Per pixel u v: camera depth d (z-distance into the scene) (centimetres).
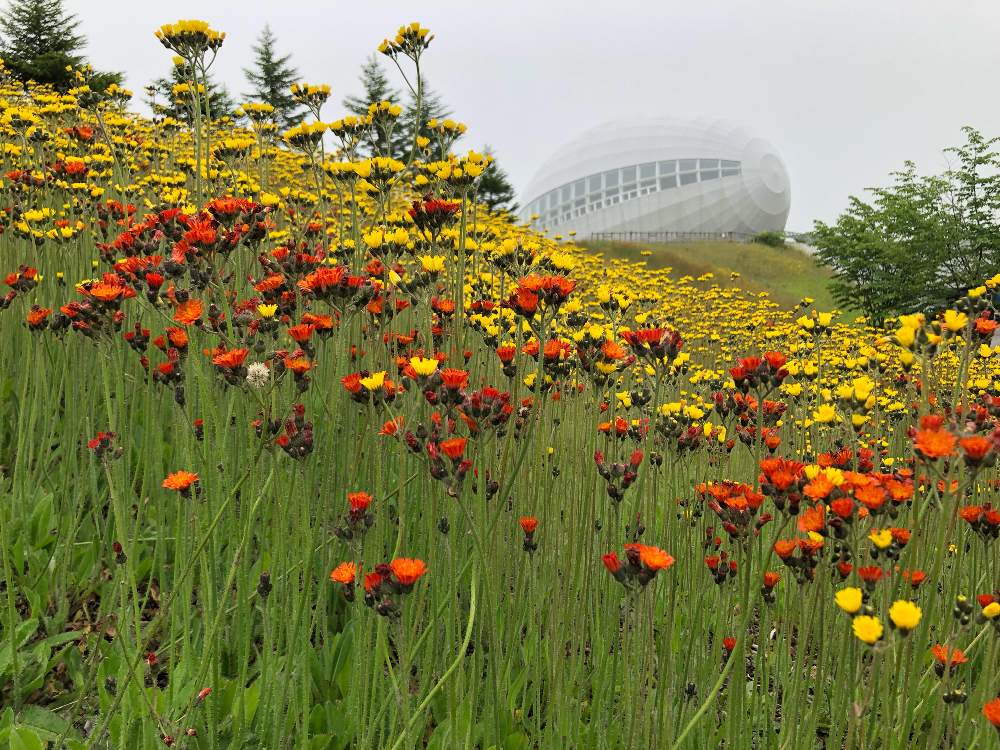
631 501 491
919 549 333
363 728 266
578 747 300
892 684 235
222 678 325
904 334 232
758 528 278
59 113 749
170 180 669
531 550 313
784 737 303
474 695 273
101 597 394
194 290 383
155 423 397
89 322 310
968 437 213
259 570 344
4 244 612
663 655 270
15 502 420
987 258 2731
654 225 9144
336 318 405
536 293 278
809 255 5300
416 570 213
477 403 259
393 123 491
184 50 466
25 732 283
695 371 676
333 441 357
